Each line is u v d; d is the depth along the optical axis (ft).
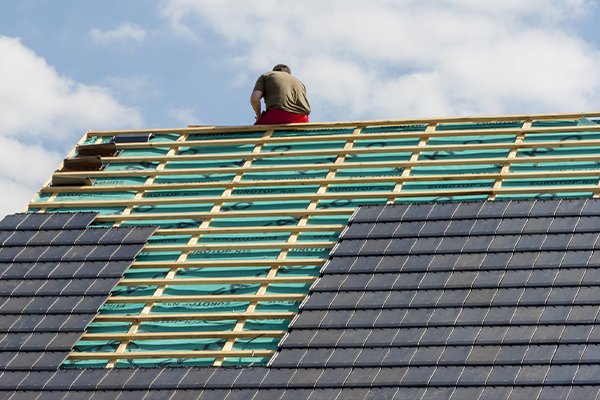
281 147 177.58
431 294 130.21
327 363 122.42
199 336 133.69
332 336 126.72
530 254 133.39
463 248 137.28
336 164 166.30
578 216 138.72
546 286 127.03
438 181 157.58
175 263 147.84
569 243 133.69
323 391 118.42
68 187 174.91
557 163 155.53
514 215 141.90
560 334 118.93
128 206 166.30
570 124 168.96
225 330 135.23
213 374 124.36
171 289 144.36
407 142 171.32
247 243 150.41
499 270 131.64
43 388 126.62
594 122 168.55
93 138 194.08
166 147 184.14
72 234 158.40
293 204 159.53
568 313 121.80
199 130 188.96
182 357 131.23
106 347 136.15
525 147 161.58
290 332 129.18
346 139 175.52
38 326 138.31
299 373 121.80
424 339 122.93
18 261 152.87
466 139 169.17
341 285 135.33
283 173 168.35
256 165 172.76
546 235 136.26
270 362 124.57
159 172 174.29
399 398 115.03
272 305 138.10
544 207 142.31
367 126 179.73
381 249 140.87
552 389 111.65
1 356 133.69
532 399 110.93
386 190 158.81
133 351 134.00
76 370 129.59
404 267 136.15
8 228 161.79
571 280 126.82
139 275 148.77
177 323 137.59
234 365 128.77
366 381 118.42
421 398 114.42
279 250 149.07
